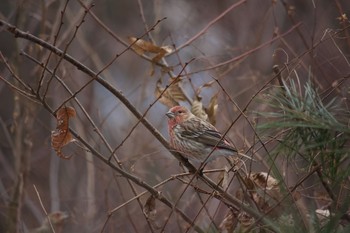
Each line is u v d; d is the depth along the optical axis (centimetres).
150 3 1889
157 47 1095
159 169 1423
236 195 938
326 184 761
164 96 1114
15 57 1316
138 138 1483
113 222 1173
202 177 919
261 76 1324
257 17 1597
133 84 1780
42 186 1627
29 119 1374
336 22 1440
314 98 742
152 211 906
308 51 909
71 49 1727
